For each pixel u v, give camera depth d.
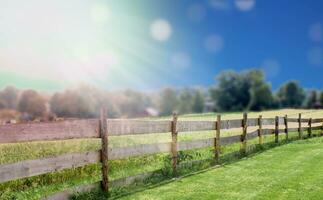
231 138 13.79
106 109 8.30
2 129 6.25
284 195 8.14
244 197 8.02
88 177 10.73
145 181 9.55
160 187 9.00
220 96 148.12
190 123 11.43
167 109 168.12
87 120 7.89
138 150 9.36
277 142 19.05
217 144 12.73
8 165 6.29
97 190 8.13
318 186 8.91
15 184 9.48
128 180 9.09
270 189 8.68
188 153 13.62
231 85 146.62
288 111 65.19
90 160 7.97
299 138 22.59
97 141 14.92
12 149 12.79
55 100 117.75
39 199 6.93
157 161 12.63
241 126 14.66
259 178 9.91
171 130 10.54
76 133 7.60
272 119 18.53
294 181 9.45
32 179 9.88
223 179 9.84
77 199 7.62
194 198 7.99
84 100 121.12
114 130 8.61
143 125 9.54
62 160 7.30
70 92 120.38
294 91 161.25
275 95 153.50
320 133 26.61
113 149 8.57
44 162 6.92
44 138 6.91
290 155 14.18
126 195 8.28
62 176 10.42
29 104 112.25
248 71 145.00
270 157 13.75
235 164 12.23
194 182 9.51
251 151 15.41
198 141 11.73
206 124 12.20
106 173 8.30
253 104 140.25
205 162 12.09
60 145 13.82
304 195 8.12
